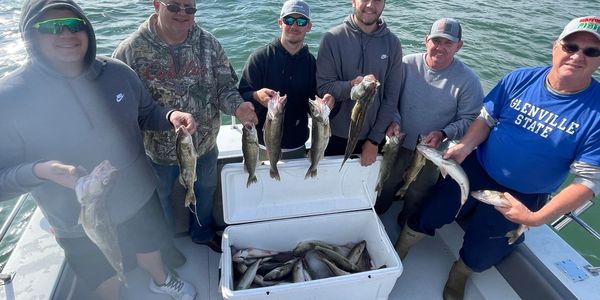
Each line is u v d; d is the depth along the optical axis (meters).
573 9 12.88
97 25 9.43
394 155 3.21
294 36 3.21
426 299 3.36
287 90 3.43
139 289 3.23
